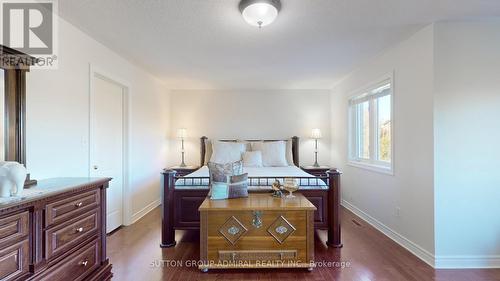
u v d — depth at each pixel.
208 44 2.75
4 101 1.62
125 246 2.73
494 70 2.26
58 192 1.53
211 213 2.21
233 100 5.03
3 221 1.22
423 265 2.31
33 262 1.37
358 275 2.14
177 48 2.88
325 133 5.02
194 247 2.71
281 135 5.01
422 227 2.43
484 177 2.26
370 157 3.59
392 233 2.93
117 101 3.25
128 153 3.37
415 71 2.51
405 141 2.68
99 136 2.90
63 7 1.99
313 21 2.21
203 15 2.11
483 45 2.25
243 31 2.42
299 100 5.02
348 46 2.81
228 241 2.21
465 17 2.17
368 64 3.43
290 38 2.59
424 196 2.40
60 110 2.20
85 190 1.80
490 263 2.26
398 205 2.81
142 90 3.79
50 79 2.09
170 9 2.01
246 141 4.86
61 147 2.21
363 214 3.68
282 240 2.22
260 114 5.02
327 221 2.75
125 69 3.28
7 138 1.63
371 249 2.65
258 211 2.21
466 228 2.27
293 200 2.41
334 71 3.83
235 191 2.49
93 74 2.62
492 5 1.97
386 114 3.26
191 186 2.80
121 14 2.10
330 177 2.73
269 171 3.65
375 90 3.38
